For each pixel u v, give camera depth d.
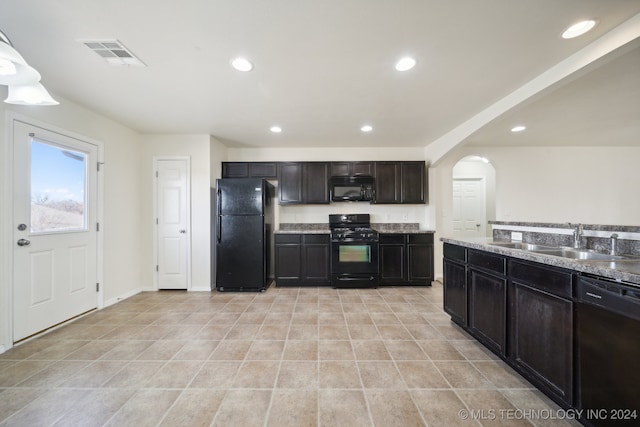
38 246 2.28
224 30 1.52
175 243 3.61
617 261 1.34
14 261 2.10
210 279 3.62
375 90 2.28
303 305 3.04
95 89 2.28
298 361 1.88
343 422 1.33
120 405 1.45
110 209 3.05
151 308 2.93
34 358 1.92
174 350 2.04
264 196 3.63
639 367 1.10
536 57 1.80
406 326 2.46
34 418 1.36
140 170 3.57
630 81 2.18
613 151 4.44
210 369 1.79
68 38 1.59
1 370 1.77
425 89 2.27
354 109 2.71
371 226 4.36
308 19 1.43
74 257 2.62
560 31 1.54
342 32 1.54
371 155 4.27
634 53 1.78
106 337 2.25
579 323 1.29
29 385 1.62
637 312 1.02
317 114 2.86
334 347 2.08
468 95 2.39
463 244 2.25
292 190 4.05
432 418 1.35
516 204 4.46
